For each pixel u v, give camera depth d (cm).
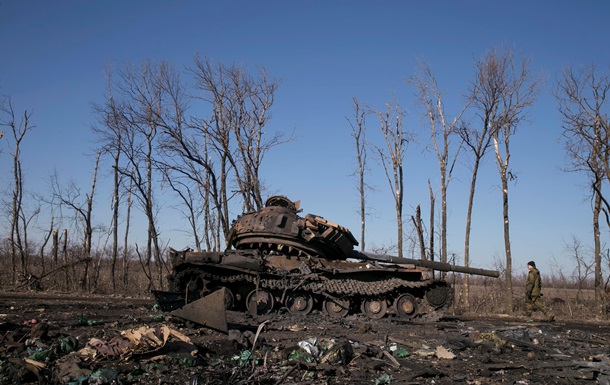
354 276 1758
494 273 1966
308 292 1681
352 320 1638
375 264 1773
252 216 1814
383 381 868
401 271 1745
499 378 926
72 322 1338
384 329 1459
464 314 2331
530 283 2177
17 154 3231
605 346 1281
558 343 1277
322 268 1712
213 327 1200
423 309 1728
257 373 870
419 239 2981
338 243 1786
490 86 2597
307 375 893
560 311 2494
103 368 844
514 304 2677
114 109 2997
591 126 2553
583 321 2138
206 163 2975
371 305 1717
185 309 1231
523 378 932
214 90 2966
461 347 1154
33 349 957
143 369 870
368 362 968
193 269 1619
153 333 970
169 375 854
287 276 1669
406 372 938
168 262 3122
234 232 1856
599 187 2597
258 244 1773
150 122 2992
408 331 1427
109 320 1414
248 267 1647
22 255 3062
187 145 2936
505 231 2588
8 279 3212
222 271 1642
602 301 2522
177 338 994
